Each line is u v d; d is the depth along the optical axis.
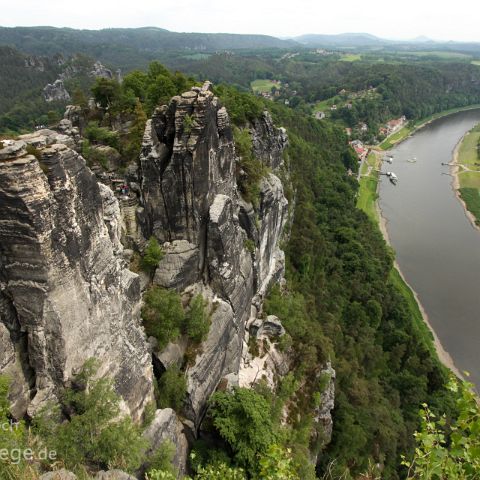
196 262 42.66
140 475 27.33
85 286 25.25
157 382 35.25
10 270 22.53
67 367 24.12
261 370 49.31
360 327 81.25
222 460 34.31
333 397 56.16
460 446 15.03
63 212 23.14
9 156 20.78
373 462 54.91
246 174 55.50
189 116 39.94
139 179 43.72
